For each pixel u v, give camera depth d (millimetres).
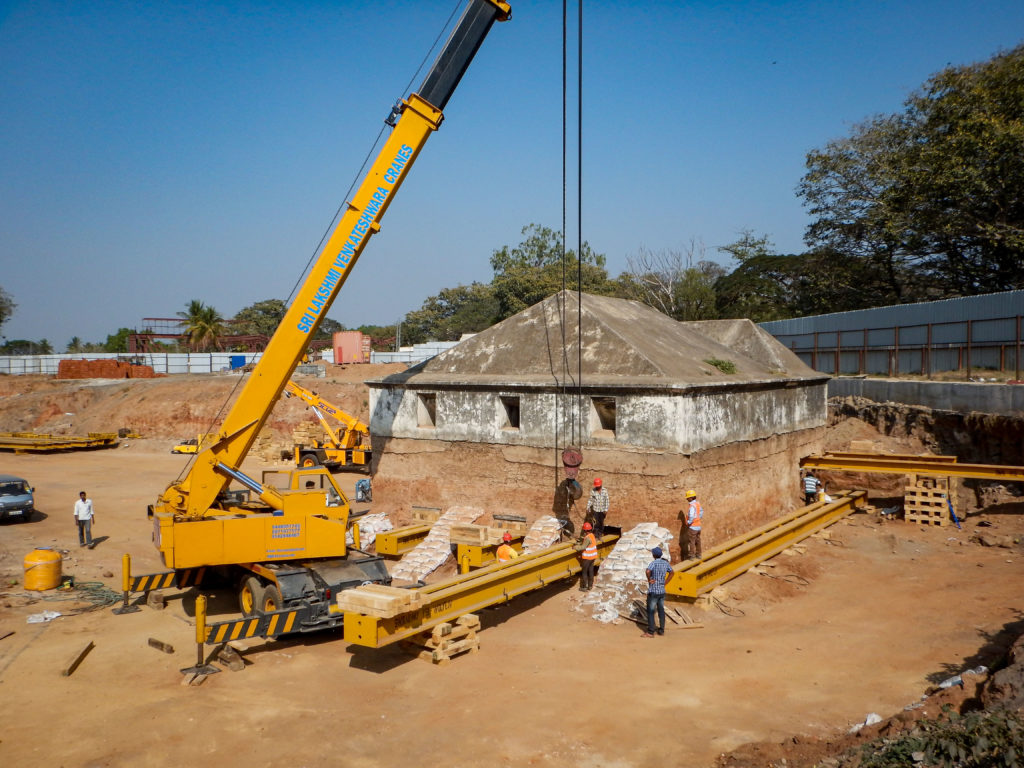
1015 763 6152
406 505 18453
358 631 10180
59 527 21938
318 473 13961
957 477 20969
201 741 8633
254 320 98688
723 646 11523
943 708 7891
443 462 17797
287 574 12398
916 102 38719
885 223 38406
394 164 14383
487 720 9039
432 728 8867
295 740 8625
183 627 12922
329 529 13219
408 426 18422
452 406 17625
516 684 10148
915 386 25219
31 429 47906
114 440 41969
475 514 16844
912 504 19500
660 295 54875
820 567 15906
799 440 20703
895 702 9281
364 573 12875
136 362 66000
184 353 72688
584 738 8539
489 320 84250
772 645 11539
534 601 13883
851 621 12617
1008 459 20984
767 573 14930
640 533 14359
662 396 14648
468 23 14422
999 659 9133
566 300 17922
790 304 48406
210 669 10703
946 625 12172
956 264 39031
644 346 16750
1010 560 15836
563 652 11352
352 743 8531
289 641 12164
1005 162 32094
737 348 24047
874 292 44406
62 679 10539
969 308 27328
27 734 8836
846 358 33812
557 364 16844
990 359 26422
